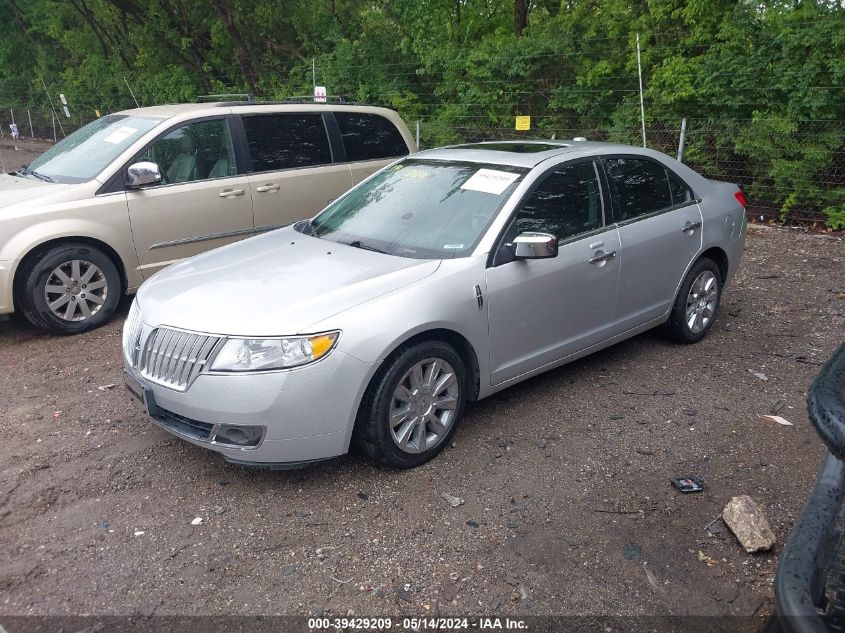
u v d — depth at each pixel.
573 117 12.67
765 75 9.96
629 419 4.57
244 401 3.50
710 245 5.63
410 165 5.26
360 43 16.38
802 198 9.95
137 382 3.90
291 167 7.31
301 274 4.09
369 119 8.04
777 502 3.69
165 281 4.27
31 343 6.04
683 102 10.88
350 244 4.61
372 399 3.74
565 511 3.62
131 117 6.93
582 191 4.82
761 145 9.83
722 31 10.20
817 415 1.36
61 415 4.73
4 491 3.85
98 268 6.20
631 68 11.55
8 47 28.06
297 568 3.22
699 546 3.35
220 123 6.91
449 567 3.22
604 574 3.17
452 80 14.13
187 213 6.61
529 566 3.22
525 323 4.40
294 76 18.83
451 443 4.28
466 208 4.52
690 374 5.25
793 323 6.33
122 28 23.69
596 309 4.84
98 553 3.34
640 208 5.17
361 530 3.48
